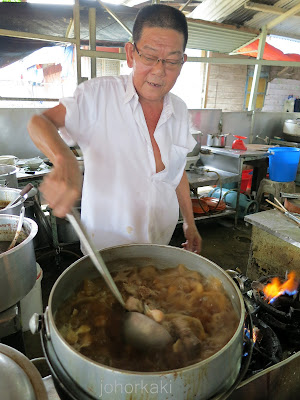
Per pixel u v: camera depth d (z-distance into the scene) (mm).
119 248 1062
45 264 3373
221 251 3859
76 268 970
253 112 6297
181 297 1004
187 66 7871
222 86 8102
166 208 1468
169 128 1402
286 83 8898
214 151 4547
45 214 3684
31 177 3229
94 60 4160
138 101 1257
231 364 681
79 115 1210
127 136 1276
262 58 5832
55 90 6191
